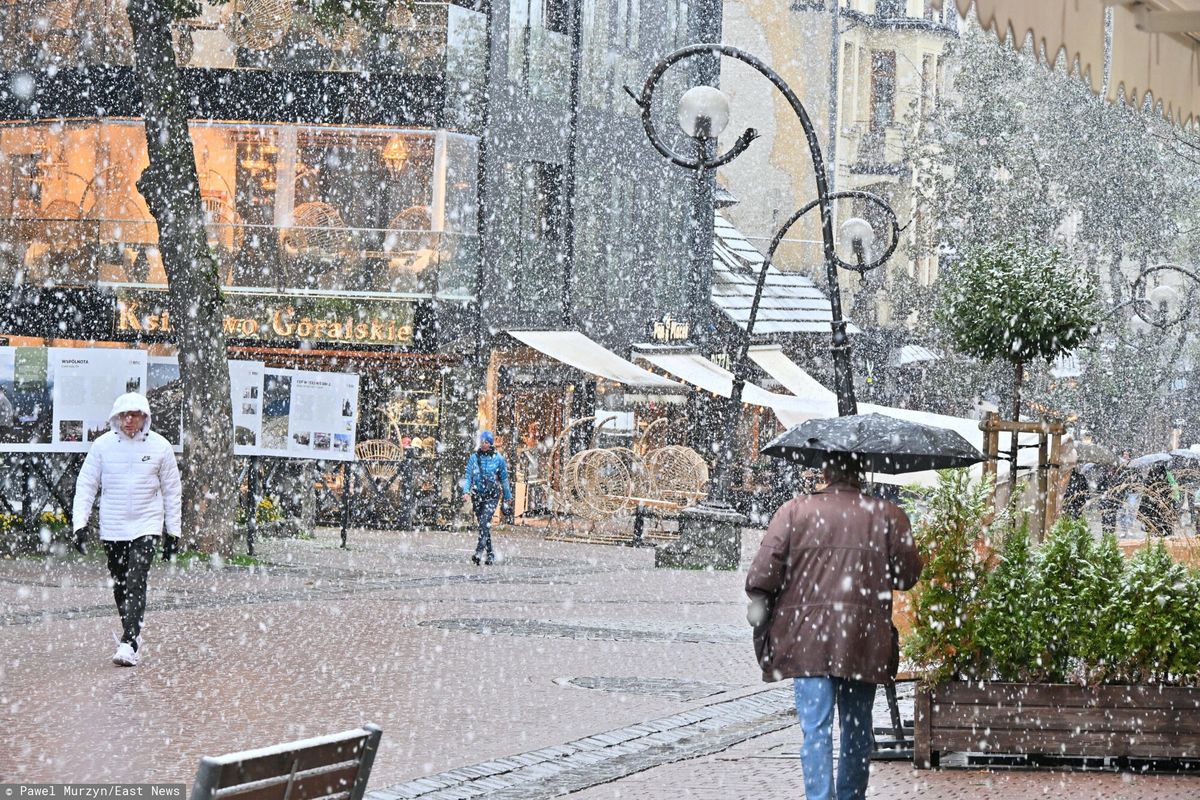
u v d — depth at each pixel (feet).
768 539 33.81
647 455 145.18
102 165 148.05
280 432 105.81
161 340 146.20
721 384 151.64
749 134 72.84
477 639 66.59
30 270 148.36
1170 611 42.01
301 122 147.13
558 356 148.56
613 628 72.64
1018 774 41.73
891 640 33.81
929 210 200.85
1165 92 29.60
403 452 146.30
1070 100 188.65
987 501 42.93
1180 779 41.37
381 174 148.66
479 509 110.22
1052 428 57.16
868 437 36.45
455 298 148.25
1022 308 74.18
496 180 152.76
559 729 46.60
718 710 51.11
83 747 40.70
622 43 171.73
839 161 226.17
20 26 149.28
